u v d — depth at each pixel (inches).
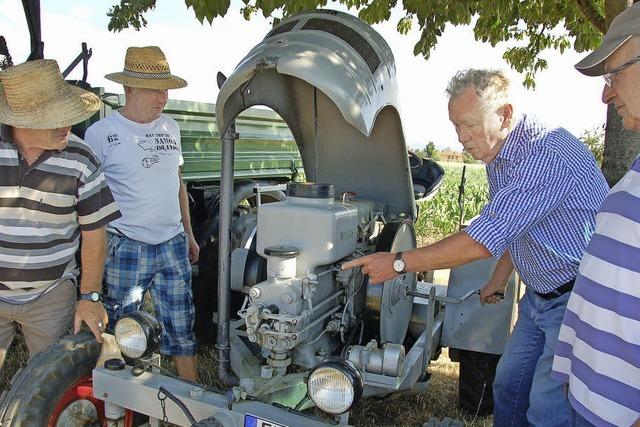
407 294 140.1
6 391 94.7
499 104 88.9
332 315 118.1
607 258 64.2
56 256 101.8
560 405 97.1
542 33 229.3
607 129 156.3
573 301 72.3
